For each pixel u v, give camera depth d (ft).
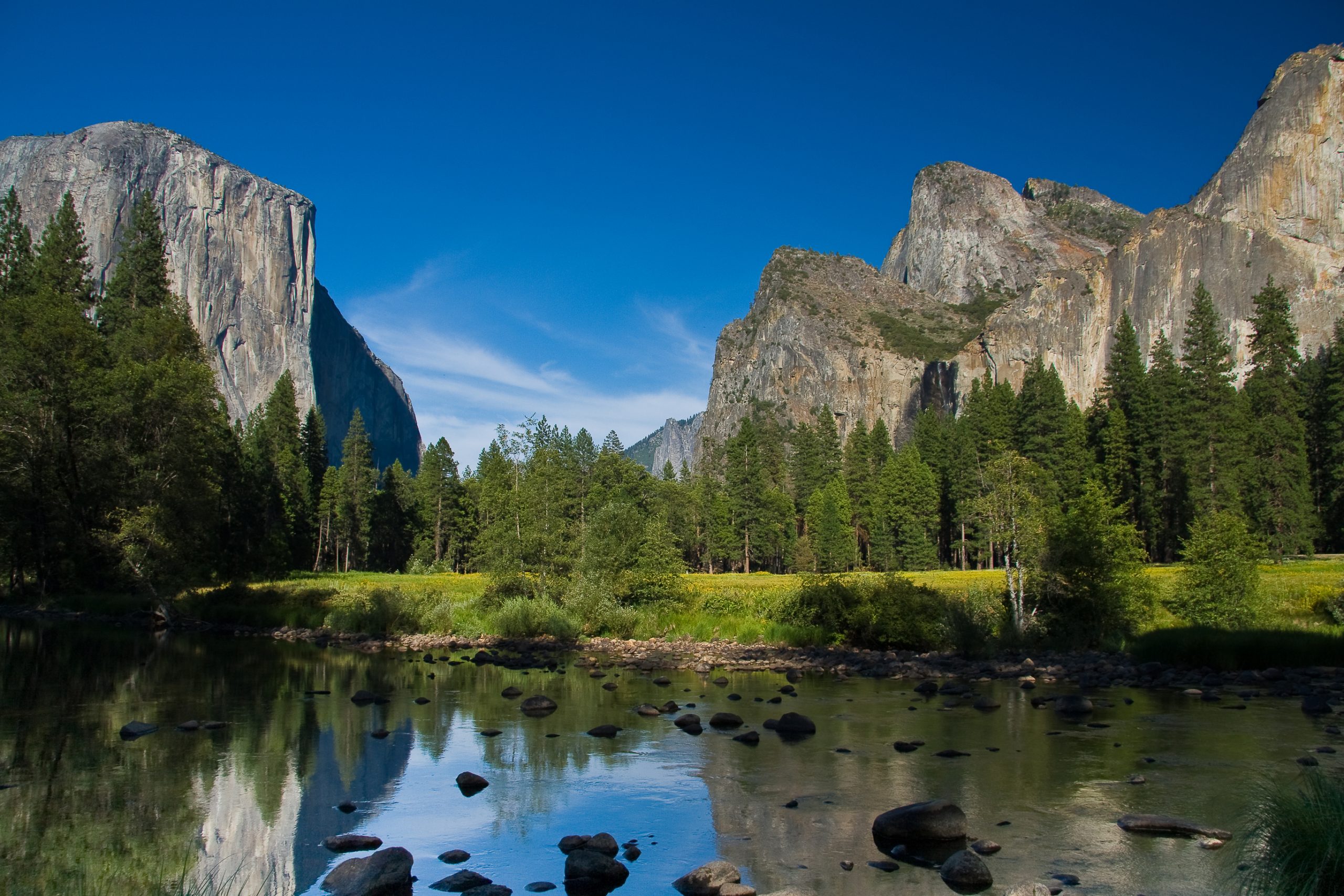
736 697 71.20
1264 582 136.67
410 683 79.20
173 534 145.07
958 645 98.94
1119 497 279.08
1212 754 48.06
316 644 116.47
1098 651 97.71
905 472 347.36
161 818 36.94
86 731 55.52
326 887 28.94
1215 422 261.65
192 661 94.79
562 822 36.60
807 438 438.40
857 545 370.12
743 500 381.40
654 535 138.31
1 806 38.55
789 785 42.19
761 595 136.46
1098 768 44.83
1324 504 285.84
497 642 116.78
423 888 28.78
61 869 30.55
